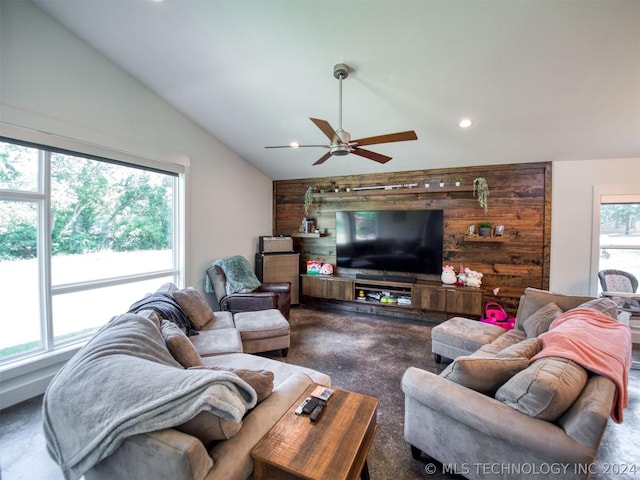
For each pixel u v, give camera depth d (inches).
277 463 43.5
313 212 204.2
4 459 66.7
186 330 99.7
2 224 87.0
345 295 179.0
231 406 41.7
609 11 69.5
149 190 129.7
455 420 58.4
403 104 112.7
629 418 81.2
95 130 102.3
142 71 110.5
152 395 41.0
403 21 76.9
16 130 83.6
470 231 155.5
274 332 115.9
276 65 99.0
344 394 60.9
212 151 157.0
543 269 149.1
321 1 73.7
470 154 148.8
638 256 141.5
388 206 181.8
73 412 42.3
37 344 94.7
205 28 87.2
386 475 63.1
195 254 148.9
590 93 97.8
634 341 121.9
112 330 58.0
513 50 83.0
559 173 145.7
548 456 47.2
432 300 157.0
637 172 135.2
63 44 93.5
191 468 36.9
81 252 106.1
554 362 55.8
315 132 144.8
